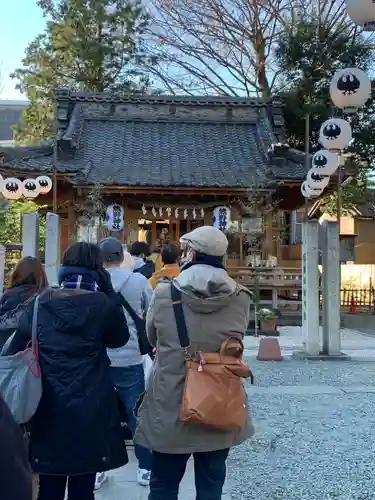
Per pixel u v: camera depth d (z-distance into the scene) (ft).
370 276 77.71
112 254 14.06
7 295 12.66
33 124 87.20
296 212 71.00
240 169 57.52
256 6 77.10
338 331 32.91
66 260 10.64
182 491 13.56
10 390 9.30
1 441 4.84
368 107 68.49
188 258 9.96
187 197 57.62
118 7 82.17
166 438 9.09
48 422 9.43
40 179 49.39
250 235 56.70
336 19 72.33
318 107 67.26
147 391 9.73
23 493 4.78
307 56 70.23
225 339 9.37
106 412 9.80
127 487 13.96
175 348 9.29
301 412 20.54
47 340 9.61
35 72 86.02
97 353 9.89
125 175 53.93
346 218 95.40
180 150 61.87
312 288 32.94
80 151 60.13
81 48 81.71
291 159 57.88
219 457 9.59
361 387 24.73
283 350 37.01
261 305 53.36
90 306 9.80
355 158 70.69
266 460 15.72
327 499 13.06
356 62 69.72
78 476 10.22
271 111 67.05
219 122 67.36
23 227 30.37
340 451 16.35
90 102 67.21
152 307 9.59
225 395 9.01
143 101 67.10
